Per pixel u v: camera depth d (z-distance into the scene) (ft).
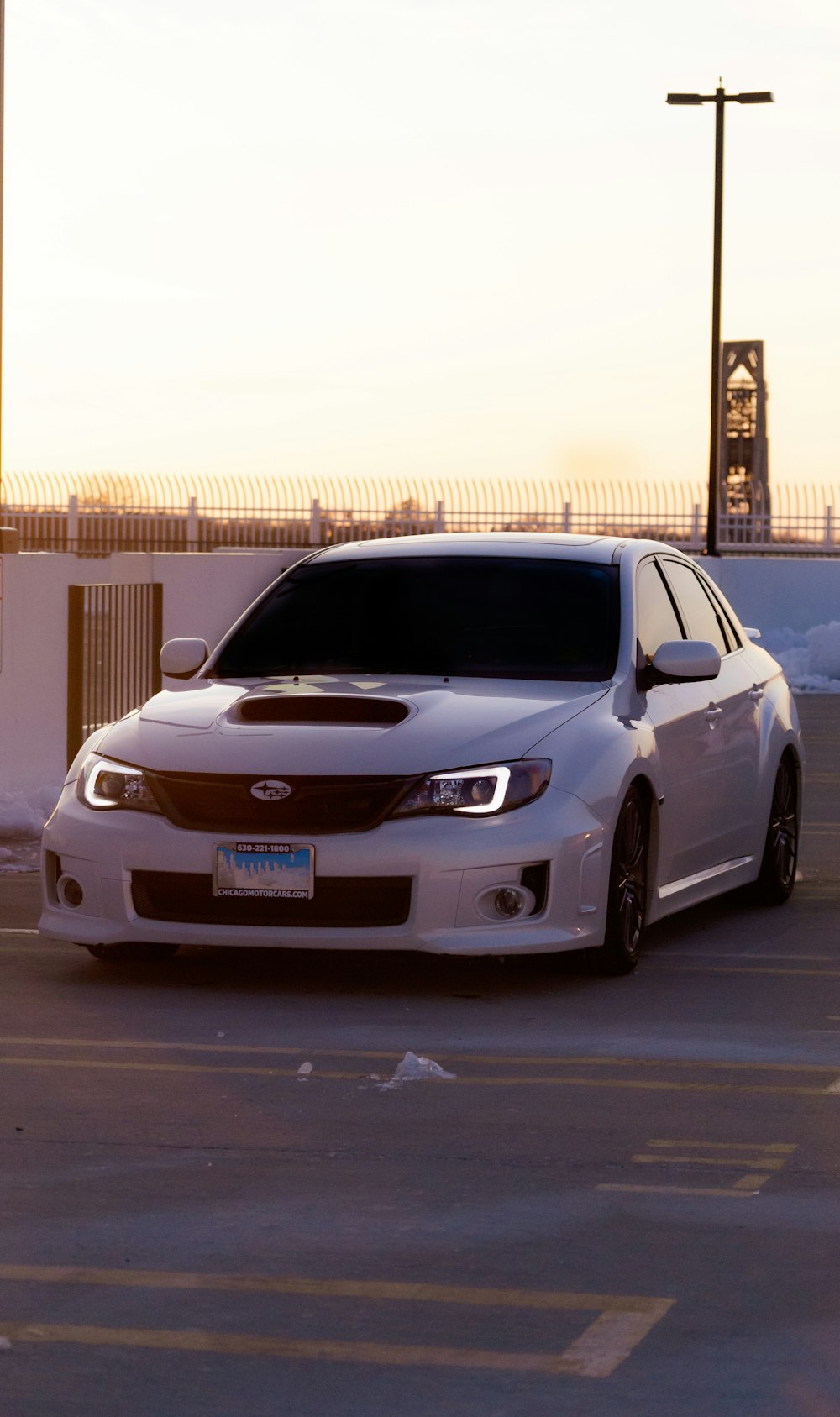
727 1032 24.43
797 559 111.65
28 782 47.39
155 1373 13.62
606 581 30.76
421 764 25.93
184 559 56.29
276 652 30.40
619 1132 19.85
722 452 158.10
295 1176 18.31
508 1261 15.93
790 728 34.91
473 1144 19.42
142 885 26.50
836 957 29.71
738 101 117.39
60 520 133.90
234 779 26.13
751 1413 12.91
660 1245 16.31
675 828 29.68
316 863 25.62
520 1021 25.05
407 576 31.35
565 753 26.71
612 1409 13.00
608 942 27.30
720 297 121.19
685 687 30.86
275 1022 24.93
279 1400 13.16
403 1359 13.84
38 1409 13.03
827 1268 15.75
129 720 28.43
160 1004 26.00
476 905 25.66
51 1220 16.98
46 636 47.70
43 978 27.78
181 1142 19.44
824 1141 19.57
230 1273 15.62
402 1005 25.96
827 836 44.73
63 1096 21.22
